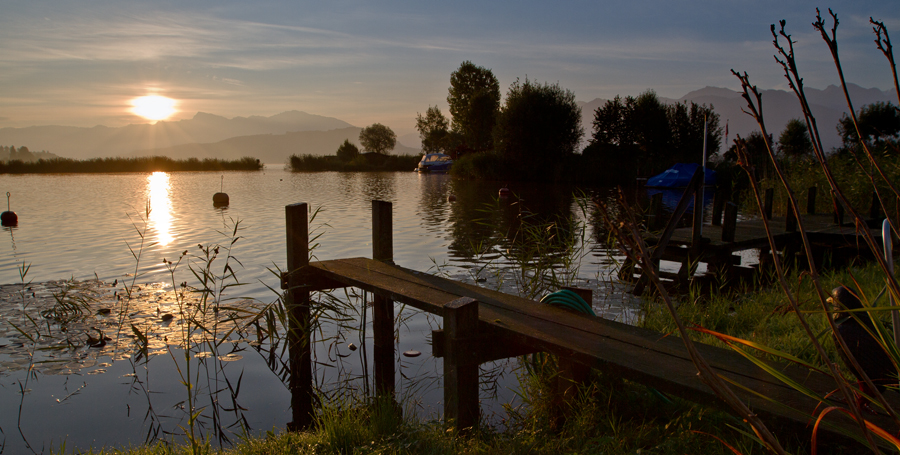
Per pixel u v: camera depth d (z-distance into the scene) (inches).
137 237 476.1
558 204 806.5
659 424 131.7
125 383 191.6
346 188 1168.8
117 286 311.3
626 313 249.4
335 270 228.8
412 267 358.6
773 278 303.9
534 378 168.2
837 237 341.4
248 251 408.5
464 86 2401.6
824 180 492.7
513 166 1457.9
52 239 469.4
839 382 52.9
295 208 227.6
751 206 543.8
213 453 136.0
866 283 237.0
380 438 134.3
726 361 120.4
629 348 128.6
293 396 184.7
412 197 929.5
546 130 1385.3
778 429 93.6
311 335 237.9
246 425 164.9
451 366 143.8
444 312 146.1
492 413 164.2
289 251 231.1
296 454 128.7
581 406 144.4
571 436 131.0
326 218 620.7
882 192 416.5
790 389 104.7
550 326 146.9
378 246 252.5
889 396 97.7
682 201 284.0
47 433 157.0
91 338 230.1
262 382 194.7
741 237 327.9
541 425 147.2
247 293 296.2
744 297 261.0
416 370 203.6
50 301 280.4
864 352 96.2
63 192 1025.5
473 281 312.0
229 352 221.0
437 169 2054.6
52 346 221.9
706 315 220.5
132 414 169.9
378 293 197.8
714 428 121.9
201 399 181.3
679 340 135.3
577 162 1395.2
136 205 768.9
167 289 304.7
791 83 51.0
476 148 2121.1
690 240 312.8
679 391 107.1
